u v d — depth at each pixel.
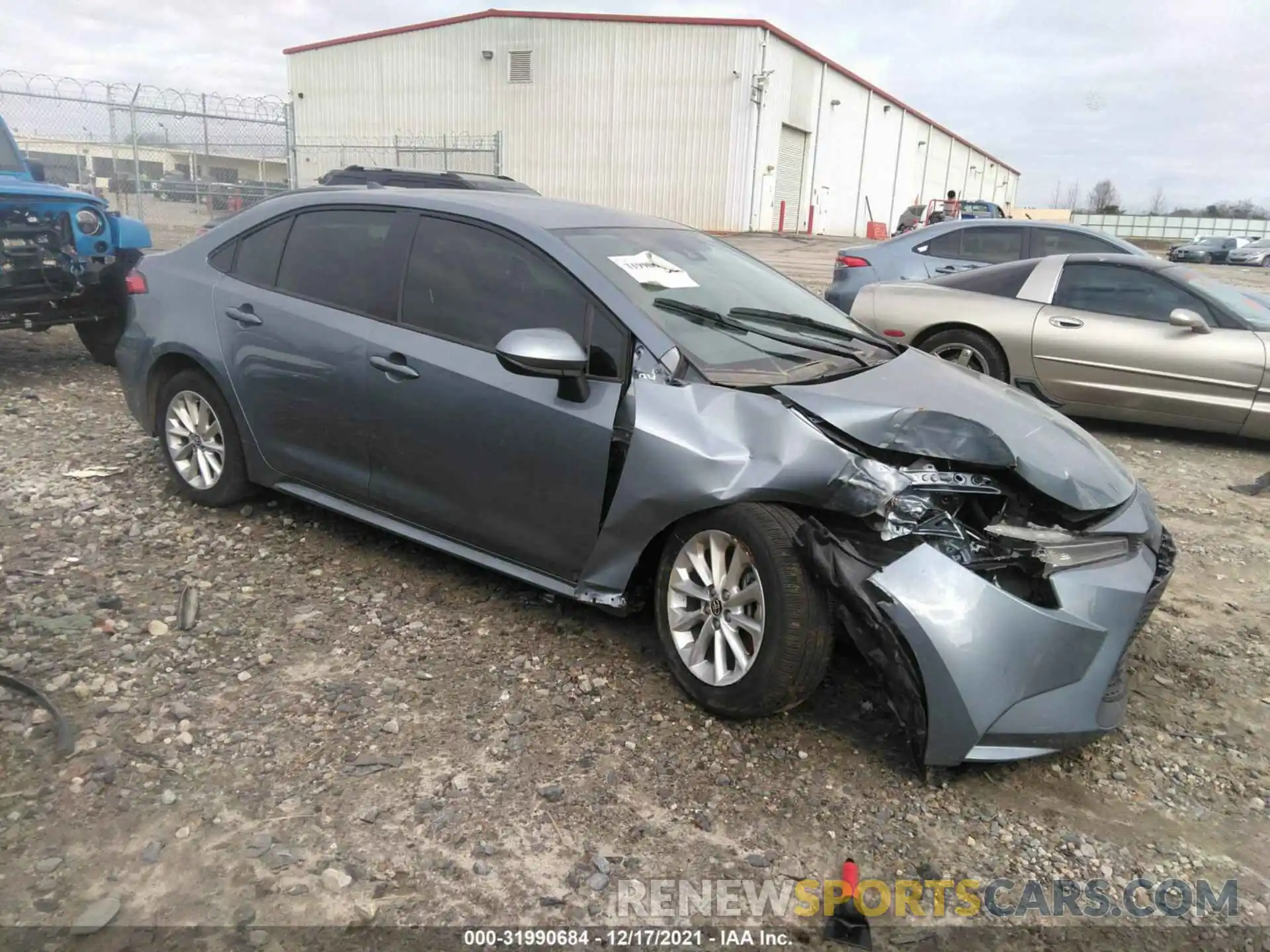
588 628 3.87
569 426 3.45
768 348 3.68
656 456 3.27
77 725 3.05
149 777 2.84
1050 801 3.01
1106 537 3.11
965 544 2.94
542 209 4.11
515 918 2.41
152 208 18.95
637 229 4.25
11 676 3.24
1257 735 3.44
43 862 2.48
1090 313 7.42
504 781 2.92
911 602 2.79
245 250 4.62
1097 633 2.91
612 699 3.38
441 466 3.84
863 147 48.41
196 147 19.27
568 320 3.59
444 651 3.64
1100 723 2.99
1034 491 3.12
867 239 39.06
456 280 3.90
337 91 39.38
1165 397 7.18
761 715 3.18
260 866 2.52
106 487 5.14
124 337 5.00
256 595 4.01
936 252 9.80
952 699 2.77
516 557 3.78
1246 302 7.41
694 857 2.67
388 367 3.91
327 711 3.21
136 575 4.13
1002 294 7.77
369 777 2.90
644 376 3.38
